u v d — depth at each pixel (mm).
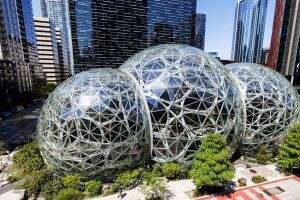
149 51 37812
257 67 41969
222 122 31141
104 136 26516
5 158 38656
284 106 36188
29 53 129375
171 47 37219
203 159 25438
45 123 29422
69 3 142625
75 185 26328
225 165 24828
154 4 164375
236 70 40406
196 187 27188
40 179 27375
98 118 26484
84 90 28453
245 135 36156
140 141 29000
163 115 29297
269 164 34625
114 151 27406
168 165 29656
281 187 28234
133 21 159500
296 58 113000
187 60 32875
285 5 118875
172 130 29312
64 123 26875
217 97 30531
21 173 30719
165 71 31047
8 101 91938
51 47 160250
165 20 172750
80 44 151000
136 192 27109
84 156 26953
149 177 26656
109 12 150000
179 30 181625
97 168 27797
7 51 100812
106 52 156875
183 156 30250
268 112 35062
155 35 172625
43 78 150625
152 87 30297
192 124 29422
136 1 156125
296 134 29719
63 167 28438
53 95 31406
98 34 151250
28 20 129500
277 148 37562
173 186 28312
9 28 102125
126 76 32469
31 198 26188
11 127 61969
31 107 96250
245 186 28375
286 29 119688
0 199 25469
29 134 54406
